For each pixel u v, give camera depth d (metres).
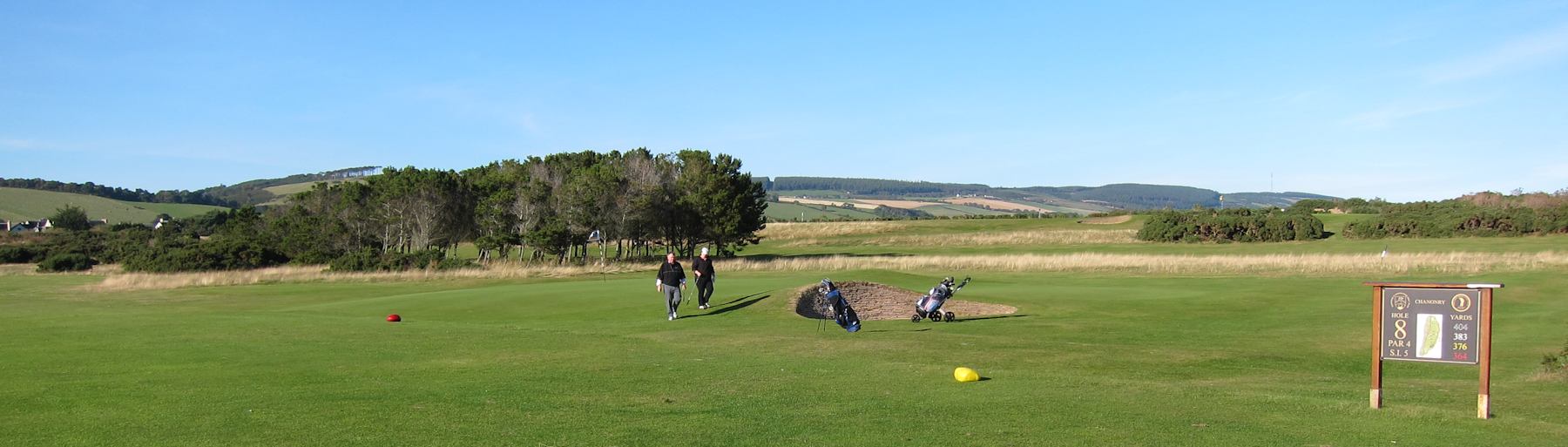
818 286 24.02
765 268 48.50
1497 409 9.55
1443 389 11.37
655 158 68.25
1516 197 82.44
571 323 19.53
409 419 8.35
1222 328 19.17
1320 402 9.64
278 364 12.19
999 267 48.34
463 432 7.79
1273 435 7.89
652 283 28.52
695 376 11.34
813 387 10.54
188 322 18.41
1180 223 74.19
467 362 12.62
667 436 7.73
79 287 41.00
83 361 12.36
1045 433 7.91
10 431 7.70
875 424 8.28
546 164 72.12
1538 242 59.84
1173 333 18.22
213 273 45.50
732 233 66.69
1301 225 70.75
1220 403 9.56
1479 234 66.62
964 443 7.51
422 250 53.75
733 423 8.34
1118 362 13.73
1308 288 29.02
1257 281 33.75
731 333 17.27
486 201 62.00
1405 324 9.08
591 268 50.78
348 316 21.34
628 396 9.84
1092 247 71.25
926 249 74.31
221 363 12.21
